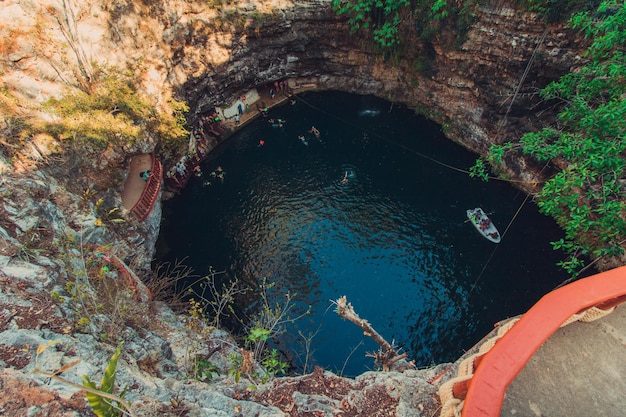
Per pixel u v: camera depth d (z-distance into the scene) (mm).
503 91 29594
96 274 15367
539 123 28797
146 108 24859
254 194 31547
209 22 30047
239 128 36219
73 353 10102
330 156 34344
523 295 25438
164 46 27594
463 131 33875
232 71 33219
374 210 30516
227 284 25812
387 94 38438
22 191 15961
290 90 39188
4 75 18828
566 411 5371
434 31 30812
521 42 26969
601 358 5781
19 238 14586
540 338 4707
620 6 18203
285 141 35719
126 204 23781
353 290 26141
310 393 10547
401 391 9422
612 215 17375
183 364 12977
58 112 20188
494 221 29219
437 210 30281
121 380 9672
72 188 19328
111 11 23234
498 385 4457
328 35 35188
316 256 27844
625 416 5270
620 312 6246
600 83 19344
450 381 6020
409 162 33781
